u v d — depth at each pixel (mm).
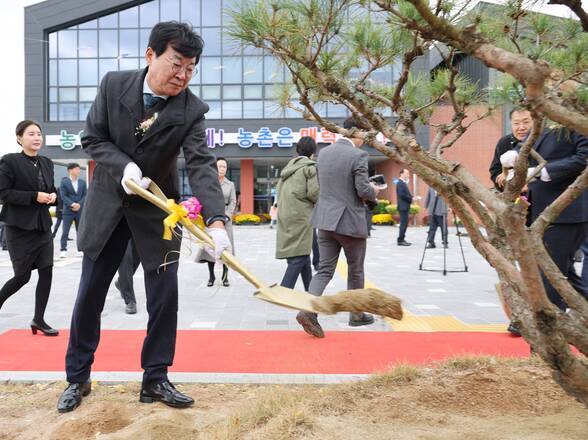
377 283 8492
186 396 3250
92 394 3488
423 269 10133
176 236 3266
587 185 2080
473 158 19734
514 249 1802
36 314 5082
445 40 1715
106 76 3180
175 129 3080
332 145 5121
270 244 16219
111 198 3180
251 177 29016
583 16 1736
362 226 4957
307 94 2770
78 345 3305
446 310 6363
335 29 2473
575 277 4539
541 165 2369
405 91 2988
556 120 1554
